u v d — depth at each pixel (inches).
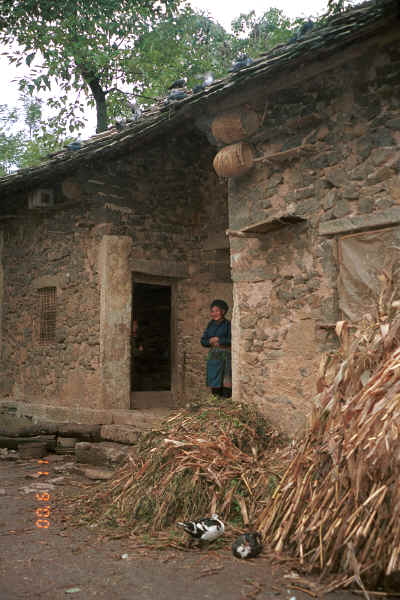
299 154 225.3
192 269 366.3
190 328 364.2
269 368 236.5
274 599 122.0
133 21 561.0
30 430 319.3
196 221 371.2
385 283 178.7
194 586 130.0
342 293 211.0
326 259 216.2
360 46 190.2
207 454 192.5
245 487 179.9
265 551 149.3
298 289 226.7
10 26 516.4
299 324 225.6
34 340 379.6
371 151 203.3
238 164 240.1
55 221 365.7
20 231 400.5
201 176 375.6
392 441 130.2
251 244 247.6
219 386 275.7
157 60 584.4
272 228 232.4
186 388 360.5
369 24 177.3
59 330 355.9
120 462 258.2
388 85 198.8
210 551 153.7
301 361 223.9
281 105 233.9
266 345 238.5
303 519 144.2
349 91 210.2
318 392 172.2
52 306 369.7
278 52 224.8
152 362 398.9
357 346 159.3
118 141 281.6
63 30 517.7
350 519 132.4
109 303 323.0
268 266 239.9
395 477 130.3
